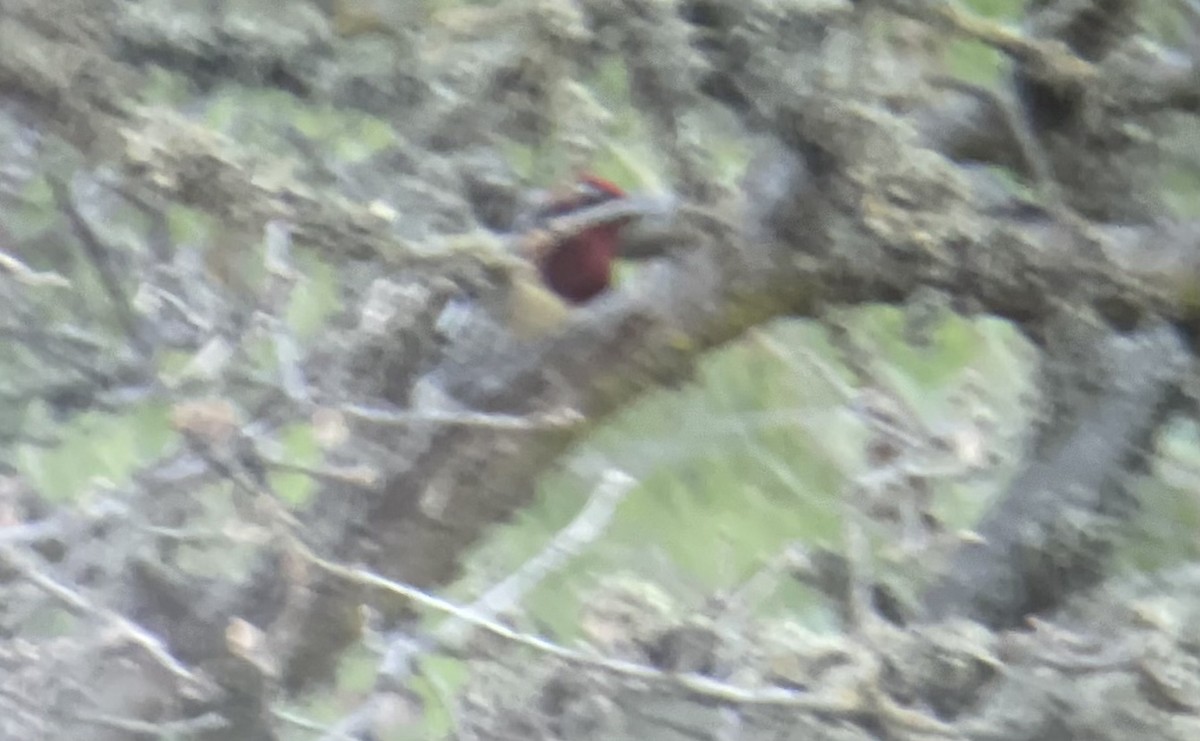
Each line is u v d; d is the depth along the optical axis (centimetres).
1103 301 698
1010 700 695
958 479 711
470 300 703
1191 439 709
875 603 704
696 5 696
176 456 703
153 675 700
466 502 703
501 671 700
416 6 699
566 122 701
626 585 702
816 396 725
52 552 704
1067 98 700
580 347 702
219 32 698
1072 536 704
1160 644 695
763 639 698
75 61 691
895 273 698
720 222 699
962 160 701
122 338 707
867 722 694
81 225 702
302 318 704
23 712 700
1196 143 704
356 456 703
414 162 702
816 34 695
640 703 698
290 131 702
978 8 704
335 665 704
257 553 702
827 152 696
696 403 724
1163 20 704
